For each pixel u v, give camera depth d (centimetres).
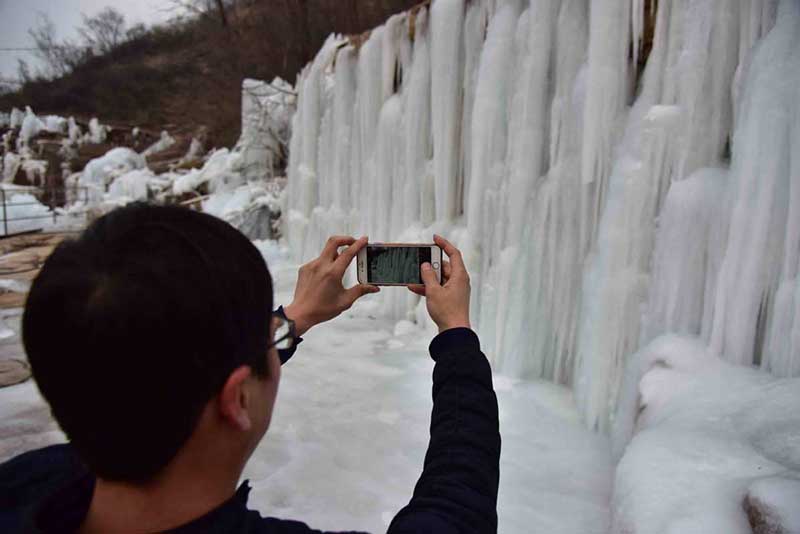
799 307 202
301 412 320
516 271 347
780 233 215
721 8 252
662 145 266
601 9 291
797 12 220
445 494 67
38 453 70
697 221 249
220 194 1089
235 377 55
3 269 754
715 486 162
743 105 228
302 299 110
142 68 3033
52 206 1648
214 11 1992
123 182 1603
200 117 2172
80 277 50
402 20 499
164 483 56
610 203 283
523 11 370
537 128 344
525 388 335
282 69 1514
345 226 630
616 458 253
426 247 131
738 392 205
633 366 260
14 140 2595
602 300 281
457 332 87
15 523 55
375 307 535
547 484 241
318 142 710
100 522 56
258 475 254
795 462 163
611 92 297
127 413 51
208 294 52
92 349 49
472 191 387
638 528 159
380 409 324
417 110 464
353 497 237
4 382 357
